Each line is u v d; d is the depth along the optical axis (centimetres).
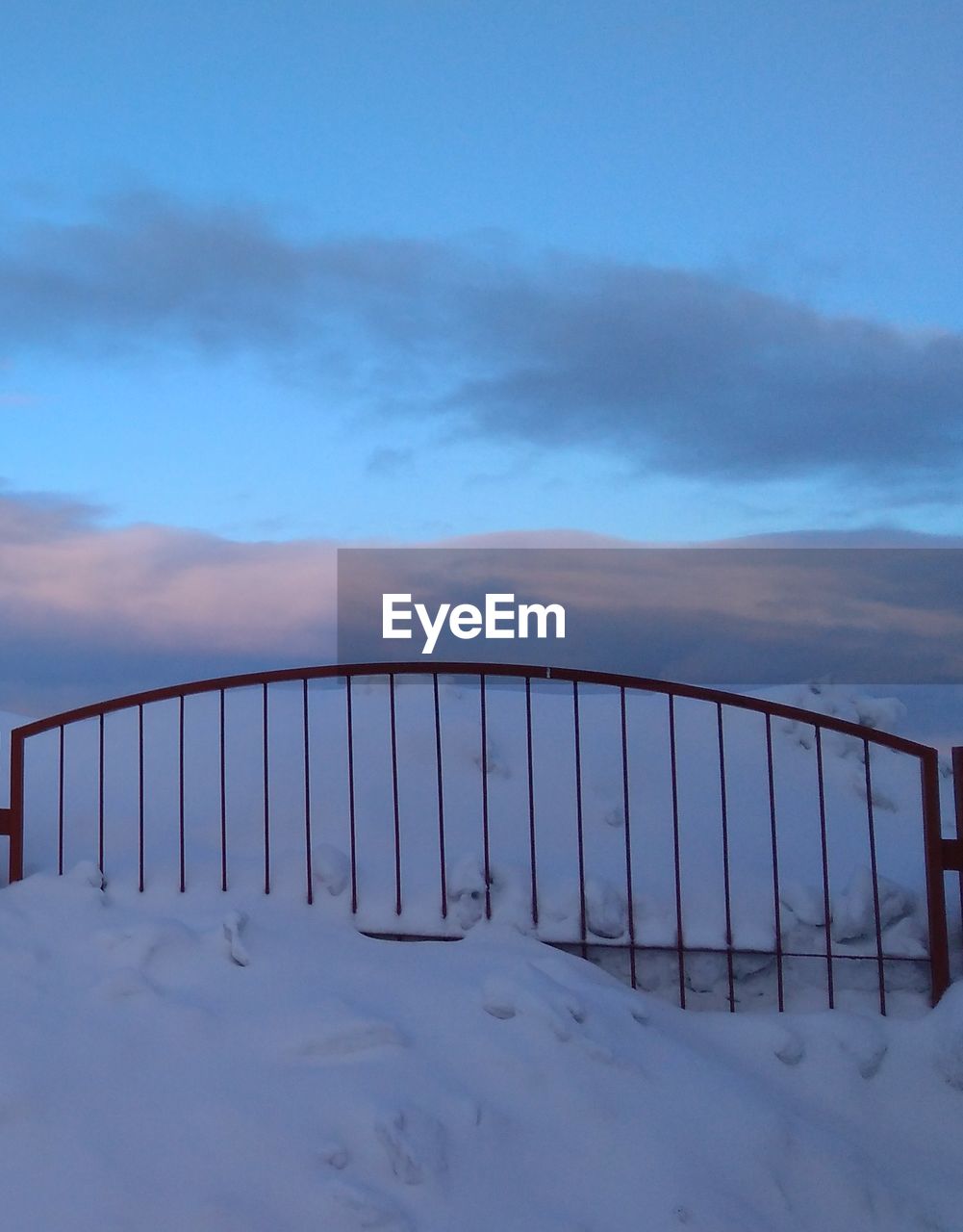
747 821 668
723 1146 455
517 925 559
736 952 547
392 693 579
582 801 673
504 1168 434
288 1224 381
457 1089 460
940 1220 458
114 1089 433
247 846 629
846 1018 527
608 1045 487
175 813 670
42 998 487
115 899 582
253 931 541
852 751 761
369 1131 423
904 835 673
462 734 719
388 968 532
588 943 552
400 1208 400
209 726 785
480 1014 498
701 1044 516
